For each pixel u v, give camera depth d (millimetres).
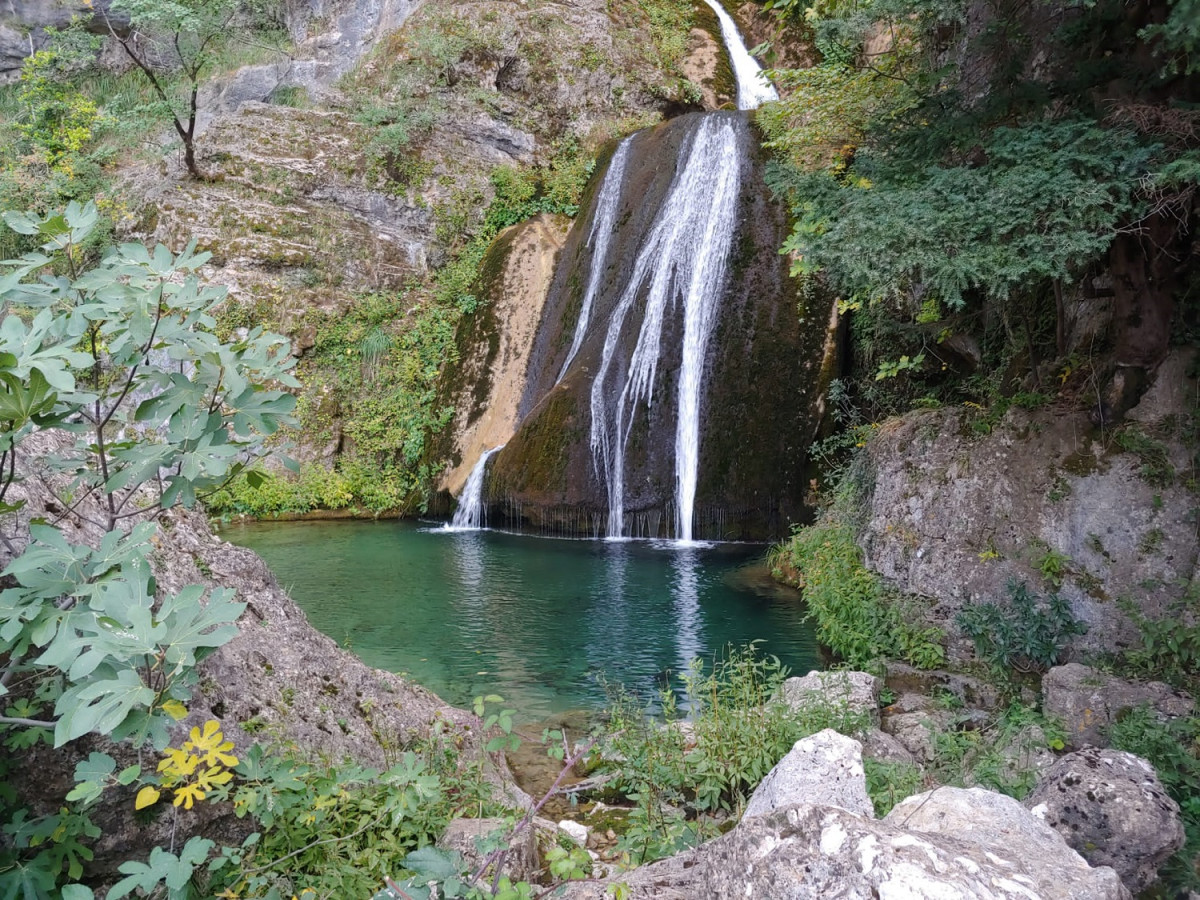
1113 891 2658
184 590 2371
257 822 3154
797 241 6375
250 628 4203
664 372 13344
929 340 9484
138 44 20703
